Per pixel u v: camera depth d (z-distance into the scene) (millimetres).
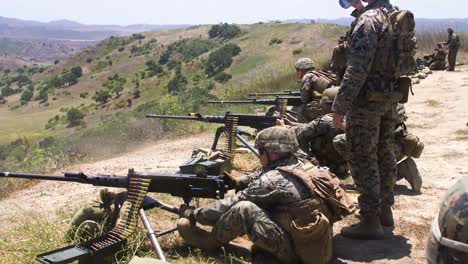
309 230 3996
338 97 4562
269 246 4125
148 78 139250
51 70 192625
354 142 4812
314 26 109312
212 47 146000
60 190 7754
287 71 22422
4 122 129250
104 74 159625
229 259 4629
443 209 2232
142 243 4848
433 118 12562
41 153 11695
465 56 34906
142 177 4812
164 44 167500
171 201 6457
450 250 2145
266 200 4223
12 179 9055
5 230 5734
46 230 5145
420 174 7230
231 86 21875
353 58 4488
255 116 8281
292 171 4215
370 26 4465
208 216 4477
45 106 148000
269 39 111938
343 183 6844
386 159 5164
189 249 4770
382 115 4844
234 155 8133
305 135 6855
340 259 4656
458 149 9156
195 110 16609
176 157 9734
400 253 4754
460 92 17094
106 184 4867
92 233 4816
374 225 5020
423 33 37812
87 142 12570
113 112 116125
